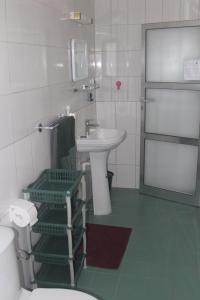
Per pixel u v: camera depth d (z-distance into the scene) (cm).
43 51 240
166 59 356
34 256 223
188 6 341
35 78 227
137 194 401
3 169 187
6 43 186
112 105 398
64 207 237
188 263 263
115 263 265
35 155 232
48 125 252
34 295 169
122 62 381
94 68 387
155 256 274
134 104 390
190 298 226
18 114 204
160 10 353
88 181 358
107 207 346
